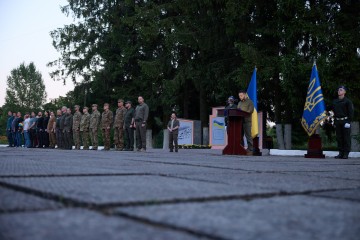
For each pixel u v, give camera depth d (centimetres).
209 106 2984
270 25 1934
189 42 2289
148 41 2505
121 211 202
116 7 2769
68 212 197
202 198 250
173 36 2294
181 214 200
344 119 1156
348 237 165
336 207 236
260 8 2006
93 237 152
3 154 947
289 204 243
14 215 187
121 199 233
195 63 2409
